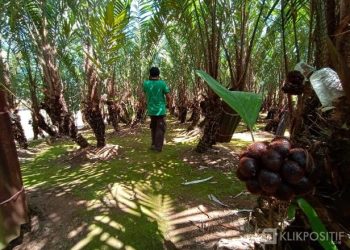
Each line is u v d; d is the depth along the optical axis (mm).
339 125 687
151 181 3156
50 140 5758
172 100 9430
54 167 3832
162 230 2209
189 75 6469
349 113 674
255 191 636
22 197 2195
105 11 3416
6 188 1999
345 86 661
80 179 3264
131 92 7594
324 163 685
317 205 717
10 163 2047
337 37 744
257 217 864
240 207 2492
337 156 683
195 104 6102
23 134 5043
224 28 3758
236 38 3623
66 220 2328
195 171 3438
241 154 670
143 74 7000
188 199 2705
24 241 2146
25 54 4371
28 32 3910
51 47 3984
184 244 2043
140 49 6484
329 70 753
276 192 618
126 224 2250
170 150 4457
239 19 3789
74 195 2779
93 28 3576
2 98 2008
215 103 3883
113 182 3109
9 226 2018
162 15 4598
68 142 5496
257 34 4805
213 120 3943
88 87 4277
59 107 4168
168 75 8906
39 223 2320
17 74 5324
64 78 5805
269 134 5676
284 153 618
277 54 5770
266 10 3916
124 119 7473
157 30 4930
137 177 3275
